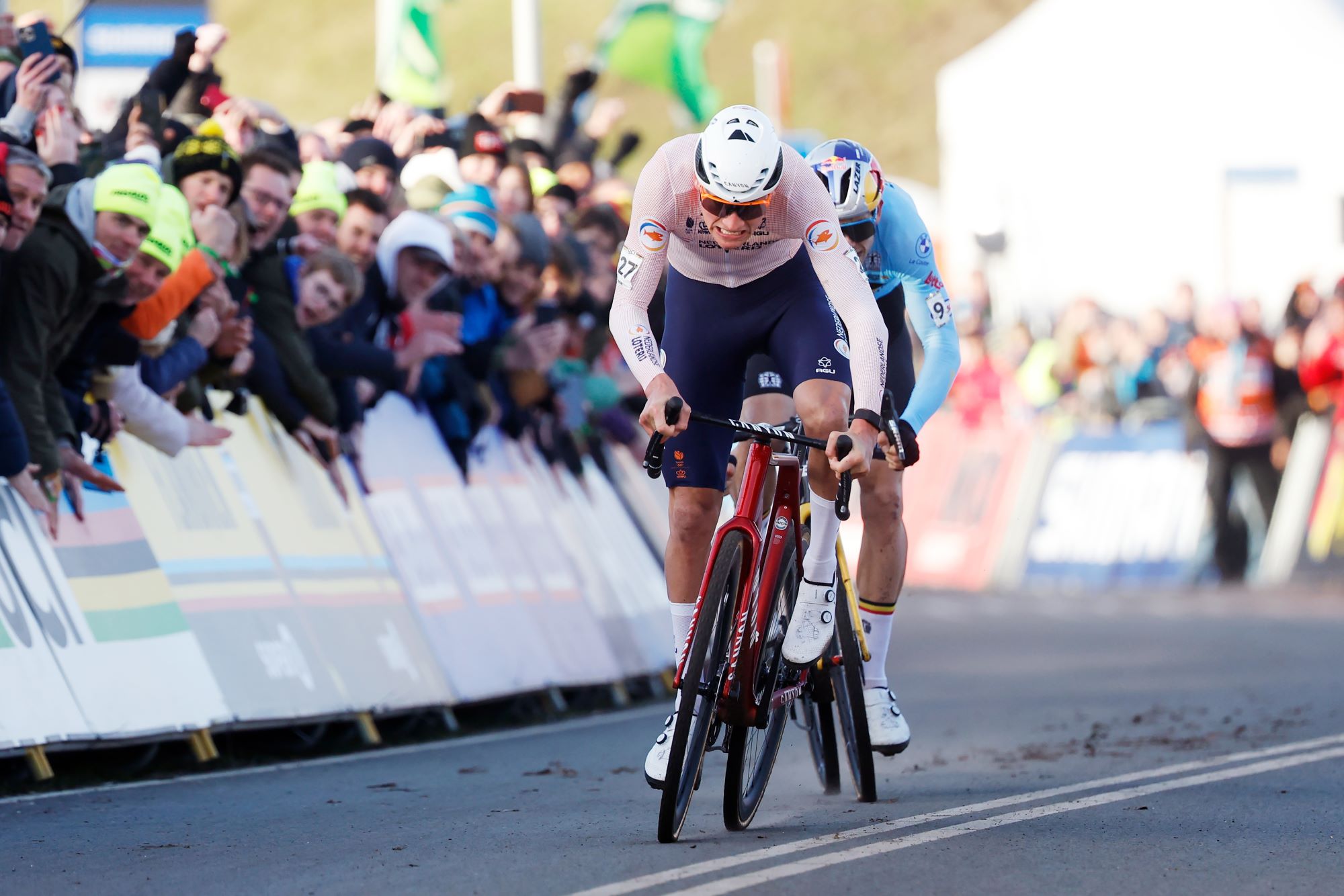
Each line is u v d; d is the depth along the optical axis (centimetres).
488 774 1844
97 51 3309
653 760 1434
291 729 2117
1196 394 4956
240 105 2269
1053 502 5156
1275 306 6159
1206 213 6175
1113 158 6300
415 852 1329
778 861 1262
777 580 1428
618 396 2989
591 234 2950
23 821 1505
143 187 1822
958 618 4141
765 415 1559
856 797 1633
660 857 1281
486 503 2566
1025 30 6444
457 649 2317
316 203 2291
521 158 2920
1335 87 6119
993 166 6481
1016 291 6450
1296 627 3809
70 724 1700
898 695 2645
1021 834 1387
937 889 1171
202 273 1950
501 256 2567
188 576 1941
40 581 1744
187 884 1216
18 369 1770
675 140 1433
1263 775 1739
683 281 1496
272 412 2209
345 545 2223
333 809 1577
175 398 2066
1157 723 2223
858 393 1372
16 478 1758
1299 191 6153
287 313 2191
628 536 2947
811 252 1423
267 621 2014
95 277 1817
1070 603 4578
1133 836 1382
